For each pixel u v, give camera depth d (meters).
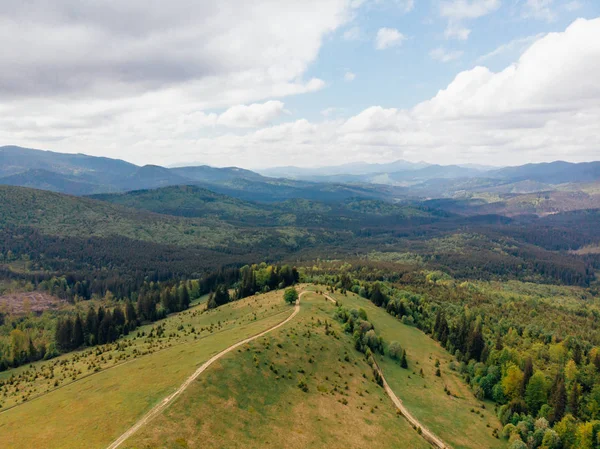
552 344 199.25
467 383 164.75
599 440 119.75
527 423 128.38
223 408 94.75
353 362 147.38
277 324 159.25
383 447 100.62
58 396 106.38
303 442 93.31
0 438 84.56
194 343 142.38
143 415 86.44
